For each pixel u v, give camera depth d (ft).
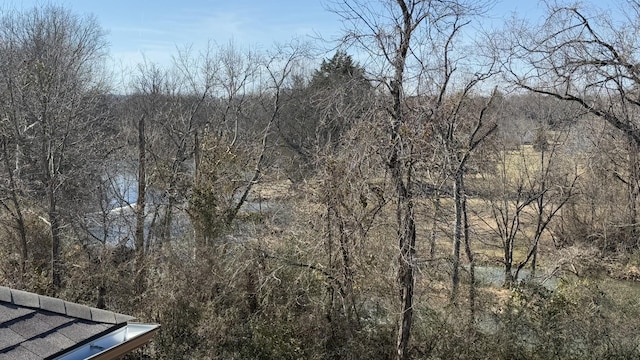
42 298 16.61
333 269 37.14
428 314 37.68
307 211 36.99
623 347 35.27
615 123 42.04
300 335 38.68
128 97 80.23
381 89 33.30
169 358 38.55
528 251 67.05
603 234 61.82
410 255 32.78
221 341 38.55
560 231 69.92
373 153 32.32
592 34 40.09
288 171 50.49
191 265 41.24
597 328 35.88
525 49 53.52
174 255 42.42
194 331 39.04
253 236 42.29
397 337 37.17
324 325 38.70
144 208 49.32
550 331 35.88
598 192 64.80
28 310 15.98
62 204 53.47
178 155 56.90
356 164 32.35
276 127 70.13
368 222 34.86
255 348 38.24
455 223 42.04
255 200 47.37
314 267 37.83
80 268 44.83
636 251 57.41
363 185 33.14
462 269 40.57
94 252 45.91
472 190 65.21
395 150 32.24
